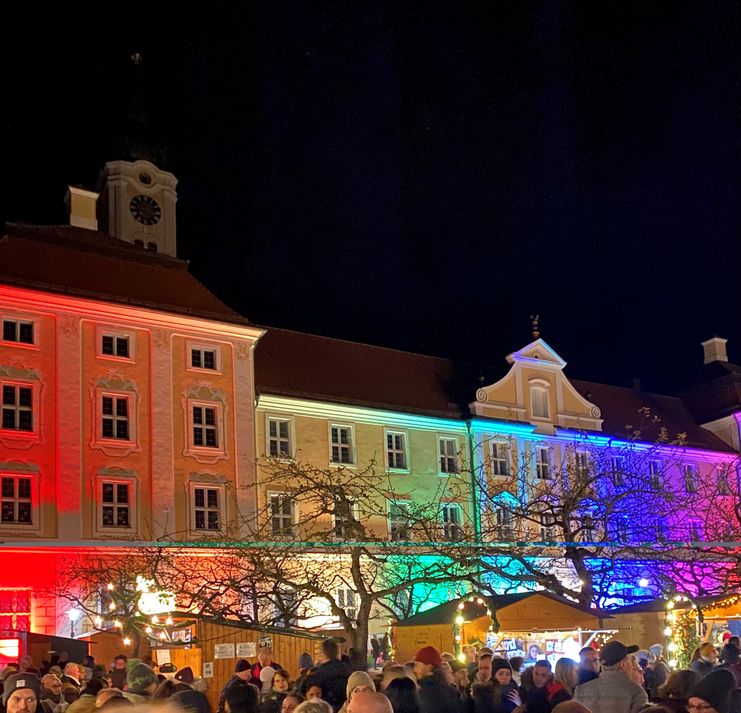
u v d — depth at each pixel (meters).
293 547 28.27
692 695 7.29
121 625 26.55
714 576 29.09
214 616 24.09
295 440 46.62
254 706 8.62
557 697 10.15
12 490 36.41
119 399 39.97
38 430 37.47
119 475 38.94
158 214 54.47
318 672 11.53
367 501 46.53
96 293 39.88
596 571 25.56
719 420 65.31
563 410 56.47
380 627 41.88
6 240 39.53
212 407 42.38
